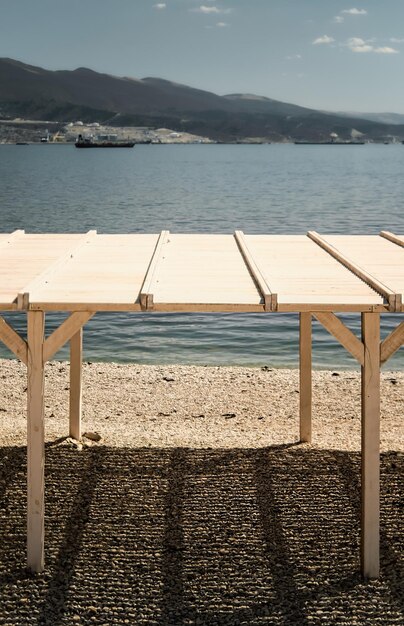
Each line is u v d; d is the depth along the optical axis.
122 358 18.64
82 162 176.62
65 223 47.81
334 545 8.36
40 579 7.70
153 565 7.99
